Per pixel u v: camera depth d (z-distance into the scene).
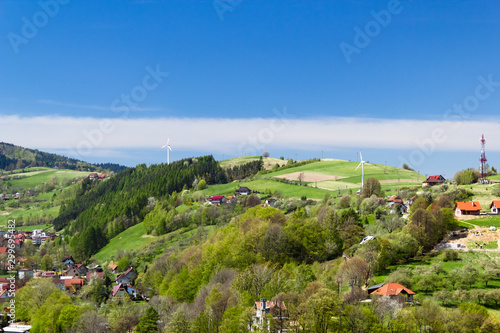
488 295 120.81
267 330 111.31
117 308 161.12
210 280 162.00
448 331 102.88
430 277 133.88
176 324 126.69
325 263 168.50
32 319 164.75
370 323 106.56
